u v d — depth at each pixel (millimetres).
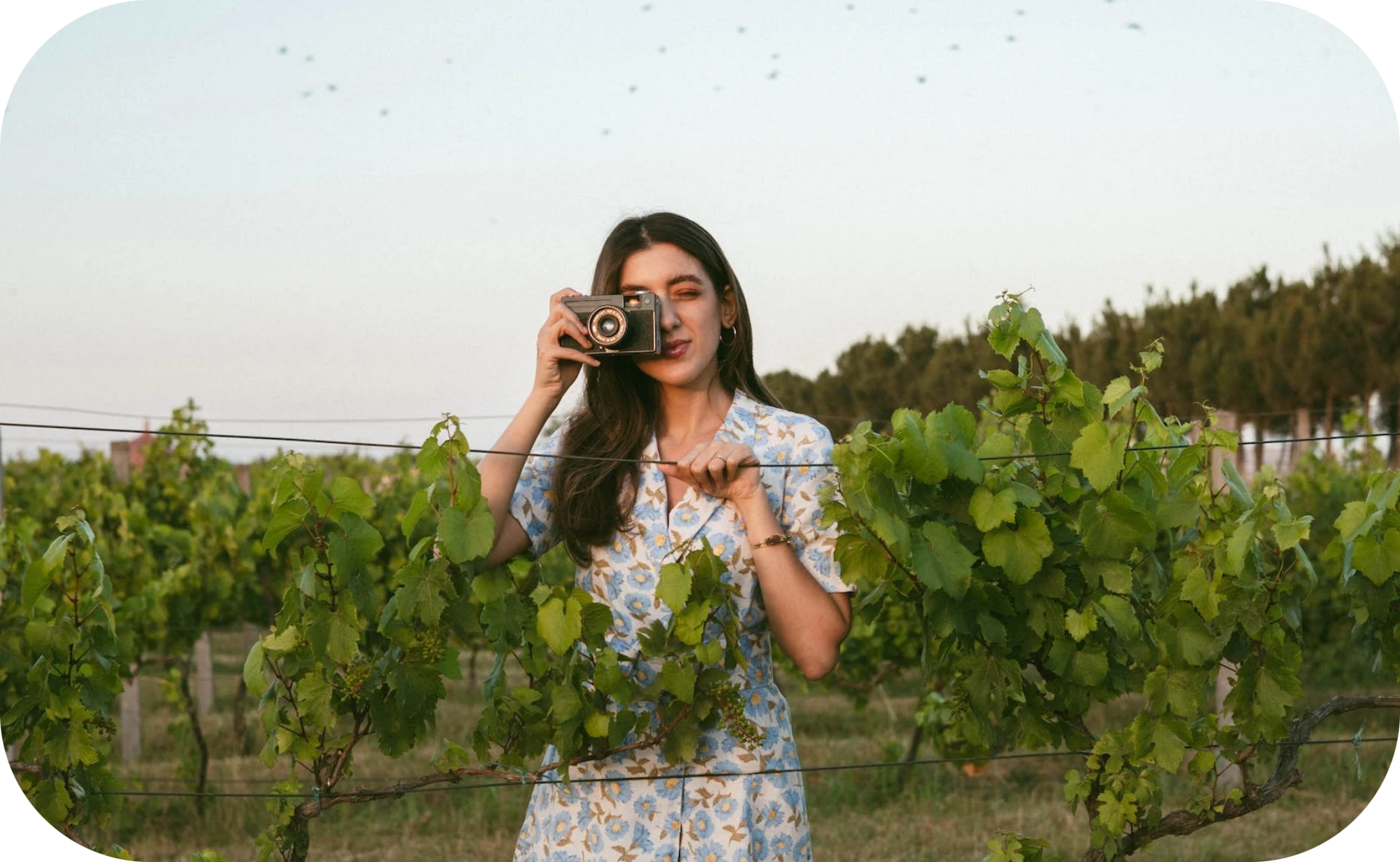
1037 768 7477
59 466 10141
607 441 2506
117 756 7840
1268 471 6613
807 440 2484
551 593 2379
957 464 2406
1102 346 20750
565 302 2449
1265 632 2598
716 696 2348
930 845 5977
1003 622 2605
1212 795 2686
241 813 6301
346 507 2400
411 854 5883
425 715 2533
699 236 2514
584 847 2426
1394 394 17688
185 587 7980
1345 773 6910
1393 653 2746
